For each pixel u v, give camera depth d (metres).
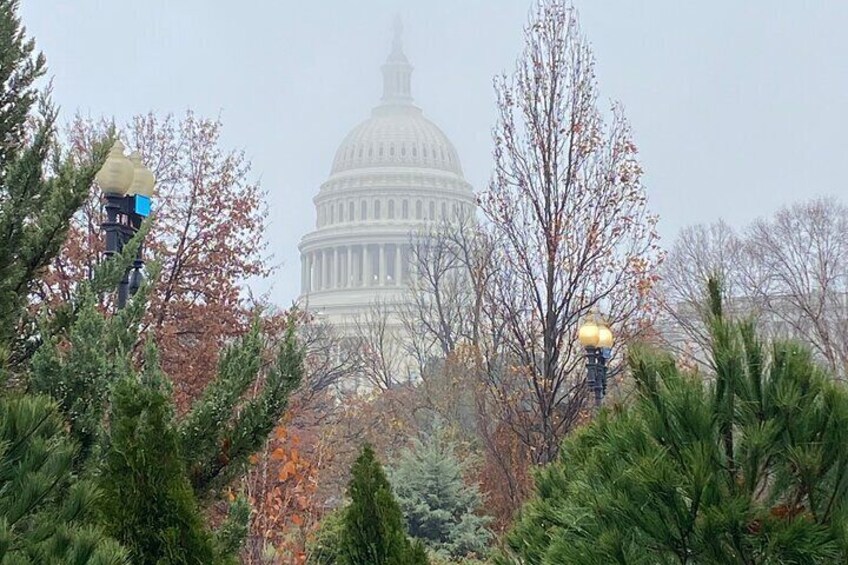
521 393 27.86
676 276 61.03
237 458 10.46
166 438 7.91
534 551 7.99
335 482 37.75
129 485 7.66
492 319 36.28
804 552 6.36
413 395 61.16
